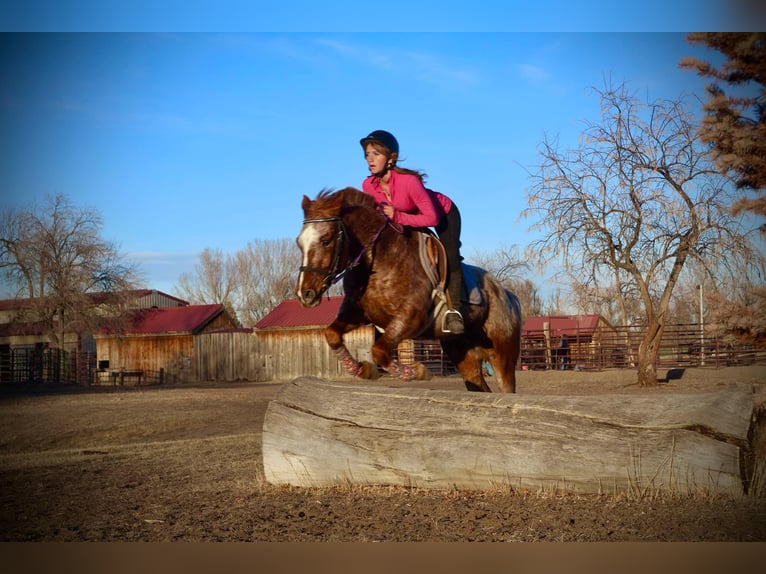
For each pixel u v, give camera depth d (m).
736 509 4.88
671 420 5.23
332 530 4.88
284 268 70.25
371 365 6.31
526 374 28.69
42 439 13.05
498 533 4.69
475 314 7.02
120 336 44.06
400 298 6.19
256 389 28.73
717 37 8.84
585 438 5.37
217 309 46.56
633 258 23.67
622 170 23.09
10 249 39.09
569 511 5.05
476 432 5.66
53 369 38.66
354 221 6.16
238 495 6.11
